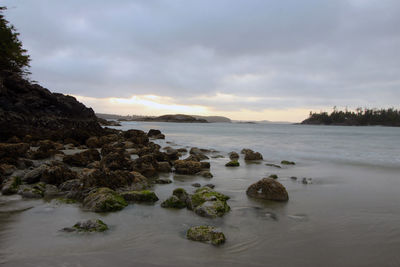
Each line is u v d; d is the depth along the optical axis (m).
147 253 5.28
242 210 8.23
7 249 5.30
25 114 35.44
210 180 12.64
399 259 5.30
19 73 47.19
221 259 5.14
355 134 68.56
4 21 41.06
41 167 11.35
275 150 27.59
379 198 9.87
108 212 7.72
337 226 7.01
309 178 13.18
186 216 7.52
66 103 44.75
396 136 58.88
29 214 7.40
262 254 5.40
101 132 39.78
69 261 4.87
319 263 5.11
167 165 14.69
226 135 53.81
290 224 7.12
